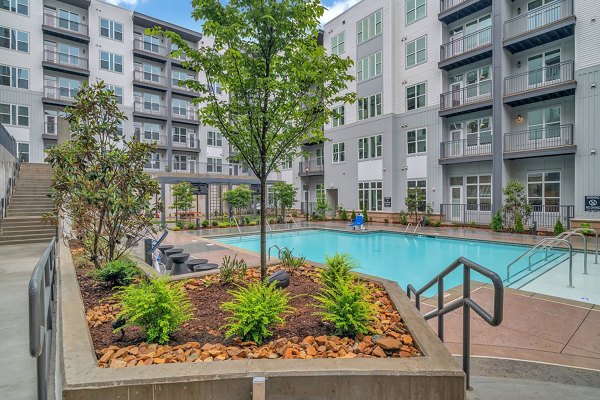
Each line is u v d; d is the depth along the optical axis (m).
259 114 3.82
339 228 16.50
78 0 22.11
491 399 2.29
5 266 6.73
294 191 20.88
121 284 4.29
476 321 4.30
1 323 3.69
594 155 12.44
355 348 2.55
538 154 13.63
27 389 2.43
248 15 3.60
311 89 4.29
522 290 5.71
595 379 2.85
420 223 16.78
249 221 18.75
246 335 2.69
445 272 2.85
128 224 5.70
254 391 1.95
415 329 2.74
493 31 14.97
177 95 27.17
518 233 13.17
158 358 2.33
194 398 1.94
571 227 12.39
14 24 19.69
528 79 14.66
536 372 2.96
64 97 21.56
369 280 4.57
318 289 4.34
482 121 16.17
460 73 16.88
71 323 2.70
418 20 18.27
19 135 19.64
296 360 2.15
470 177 16.62
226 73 3.91
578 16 12.81
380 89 19.72
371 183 20.25
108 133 5.71
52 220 5.76
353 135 21.36
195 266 5.73
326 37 23.23
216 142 29.17
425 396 2.01
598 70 12.38
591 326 4.11
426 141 17.95
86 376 1.92
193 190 20.09
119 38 24.05
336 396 2.00
